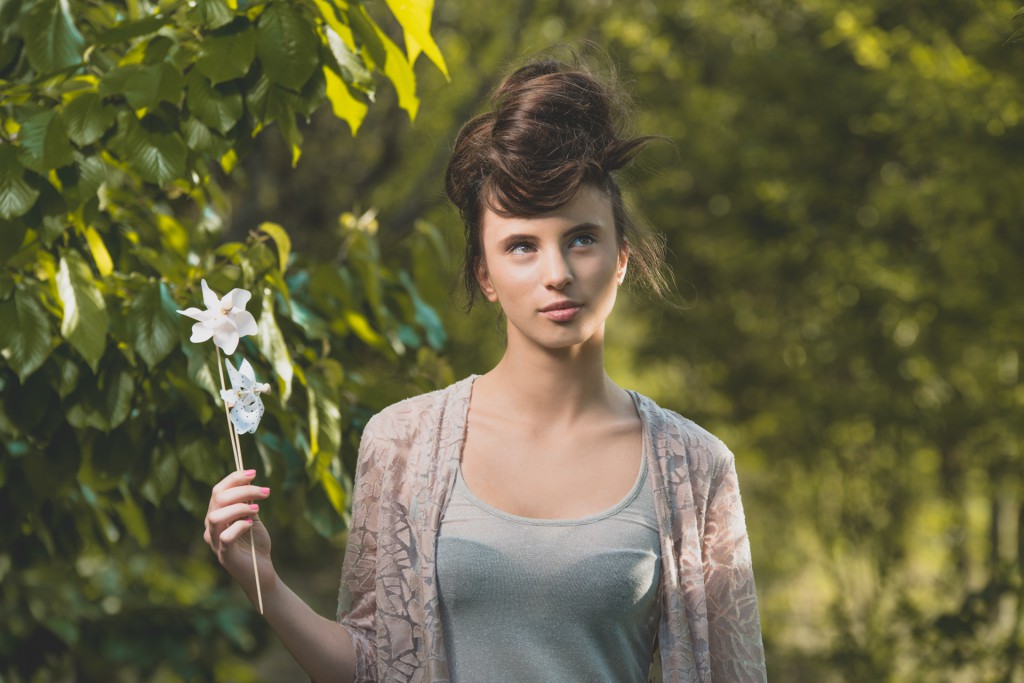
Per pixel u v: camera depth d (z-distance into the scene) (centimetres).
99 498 329
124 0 318
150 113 250
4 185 241
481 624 184
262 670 809
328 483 277
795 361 842
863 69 766
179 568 592
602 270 185
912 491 800
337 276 316
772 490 877
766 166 785
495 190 183
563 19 799
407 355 346
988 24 659
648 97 812
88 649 450
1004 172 646
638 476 191
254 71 254
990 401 735
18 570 355
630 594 184
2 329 245
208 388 251
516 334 192
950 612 659
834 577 827
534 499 188
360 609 200
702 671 189
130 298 271
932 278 726
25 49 268
